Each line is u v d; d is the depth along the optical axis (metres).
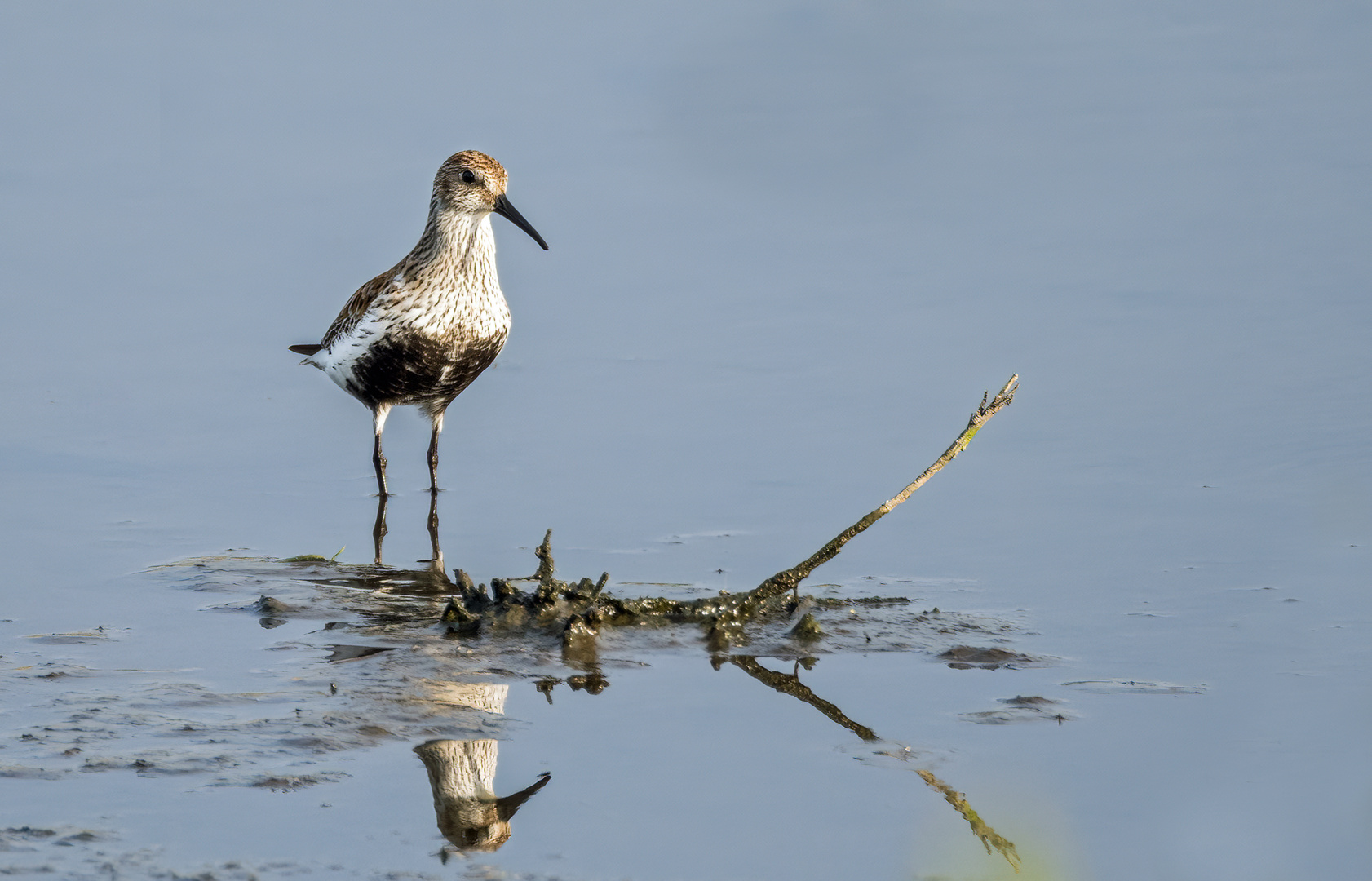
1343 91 27.73
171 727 9.63
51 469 16.06
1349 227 21.81
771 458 15.95
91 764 9.03
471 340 16.20
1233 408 16.42
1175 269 20.77
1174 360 17.86
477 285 16.16
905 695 10.36
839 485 15.20
